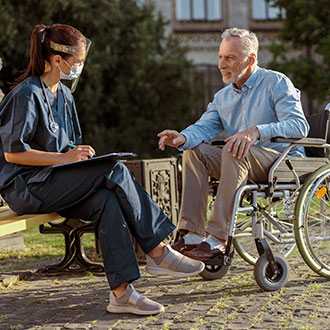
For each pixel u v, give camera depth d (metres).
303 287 3.24
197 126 3.59
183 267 2.91
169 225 2.86
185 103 15.41
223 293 3.18
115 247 2.71
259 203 3.69
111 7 14.51
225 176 3.12
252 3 20.45
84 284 3.60
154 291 3.29
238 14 20.42
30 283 3.71
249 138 3.12
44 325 2.70
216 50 20.23
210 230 3.13
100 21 14.28
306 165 3.40
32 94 2.94
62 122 3.15
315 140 3.32
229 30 3.47
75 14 13.71
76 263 4.01
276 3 14.16
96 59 14.18
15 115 2.88
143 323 2.65
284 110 3.34
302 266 3.83
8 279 3.69
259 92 3.49
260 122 3.48
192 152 3.30
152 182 4.27
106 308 2.91
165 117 15.45
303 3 13.64
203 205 3.25
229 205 3.12
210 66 20.16
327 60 13.79
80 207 2.86
